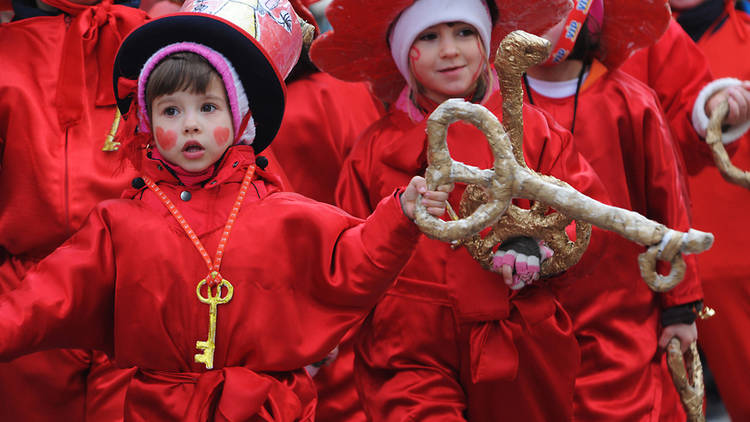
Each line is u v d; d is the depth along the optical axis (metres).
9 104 7.61
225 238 5.66
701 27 10.50
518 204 6.64
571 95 8.04
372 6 6.80
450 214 6.31
